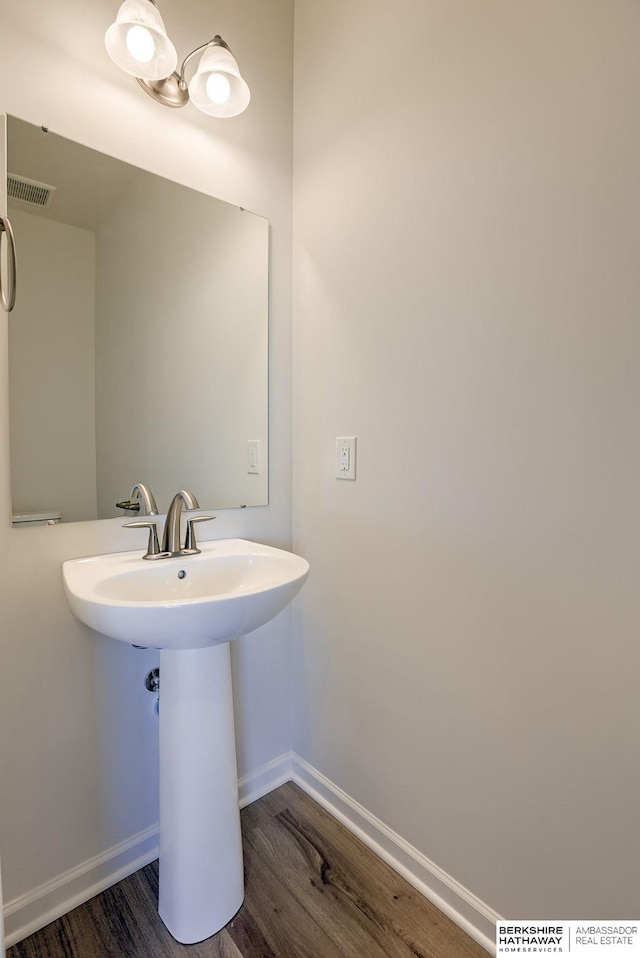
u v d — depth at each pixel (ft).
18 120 3.18
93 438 3.68
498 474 3.19
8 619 3.28
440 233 3.48
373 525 4.16
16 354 3.28
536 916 3.09
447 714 3.59
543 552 2.98
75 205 3.50
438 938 3.43
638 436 2.55
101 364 3.71
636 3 2.45
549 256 2.86
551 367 2.88
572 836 2.91
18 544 3.31
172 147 3.98
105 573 3.30
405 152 3.71
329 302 4.50
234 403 4.58
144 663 3.94
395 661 4.01
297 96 4.79
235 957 3.29
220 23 4.20
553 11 2.77
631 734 2.65
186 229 4.11
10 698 3.31
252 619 3.02
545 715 3.01
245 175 4.49
